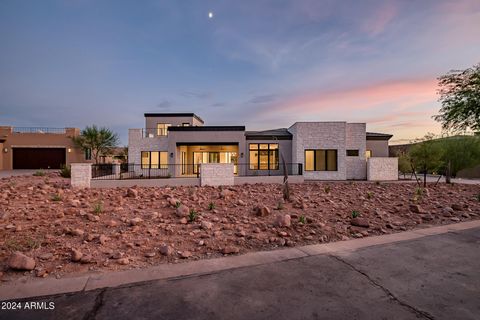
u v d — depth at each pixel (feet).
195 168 75.41
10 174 66.18
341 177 59.47
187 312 8.32
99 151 97.96
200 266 11.99
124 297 9.18
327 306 8.78
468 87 40.24
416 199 30.40
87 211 21.49
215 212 22.50
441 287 10.20
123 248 13.91
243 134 64.23
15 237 14.75
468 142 64.75
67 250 13.32
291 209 24.45
